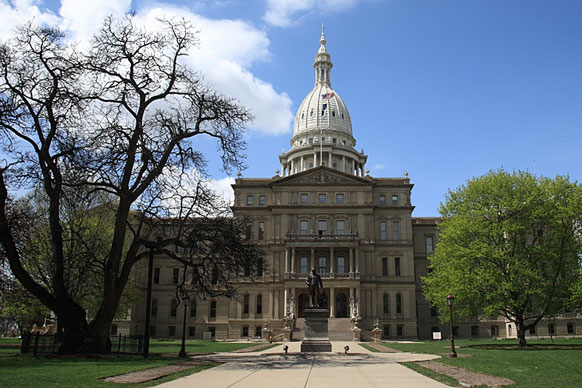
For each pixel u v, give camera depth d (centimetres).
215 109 3669
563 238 4788
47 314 5553
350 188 9844
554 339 6881
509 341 6344
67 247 4584
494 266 4856
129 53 3575
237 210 9850
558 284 4753
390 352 4419
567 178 5088
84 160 3312
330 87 15312
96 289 5369
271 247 9600
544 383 2042
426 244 10425
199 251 3697
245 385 1969
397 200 9975
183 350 3666
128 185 3494
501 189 5038
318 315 4178
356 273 9106
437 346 5444
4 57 3306
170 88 3703
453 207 5478
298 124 14612
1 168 3228
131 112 3591
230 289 4006
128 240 6431
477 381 2103
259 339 8631
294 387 1911
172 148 3603
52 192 3409
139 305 9831
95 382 1955
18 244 3972
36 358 3078
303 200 9856
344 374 2402
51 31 3447
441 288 5350
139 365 2695
